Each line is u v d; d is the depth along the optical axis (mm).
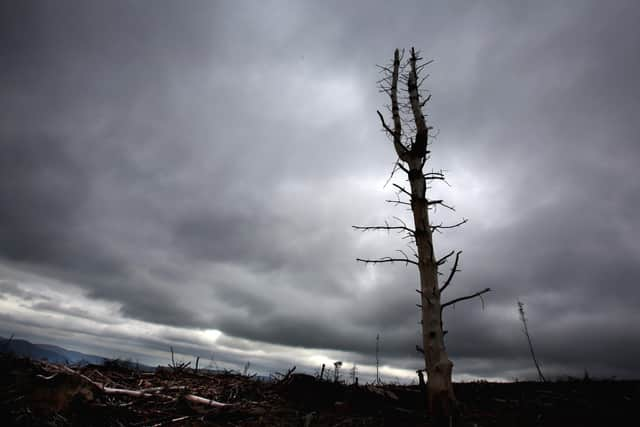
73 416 5727
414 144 7840
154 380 8727
